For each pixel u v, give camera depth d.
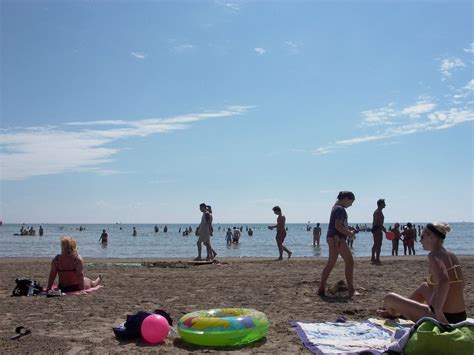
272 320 7.32
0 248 37.88
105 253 31.22
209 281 11.89
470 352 5.02
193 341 5.87
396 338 5.64
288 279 12.22
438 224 5.74
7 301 8.94
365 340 5.91
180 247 39.09
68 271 10.01
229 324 5.82
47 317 7.54
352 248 36.09
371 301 8.95
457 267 5.69
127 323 6.20
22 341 6.02
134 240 54.25
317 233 34.91
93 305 8.56
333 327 6.62
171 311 8.10
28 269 15.09
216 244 44.19
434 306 5.51
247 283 11.48
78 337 6.27
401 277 12.70
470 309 8.13
